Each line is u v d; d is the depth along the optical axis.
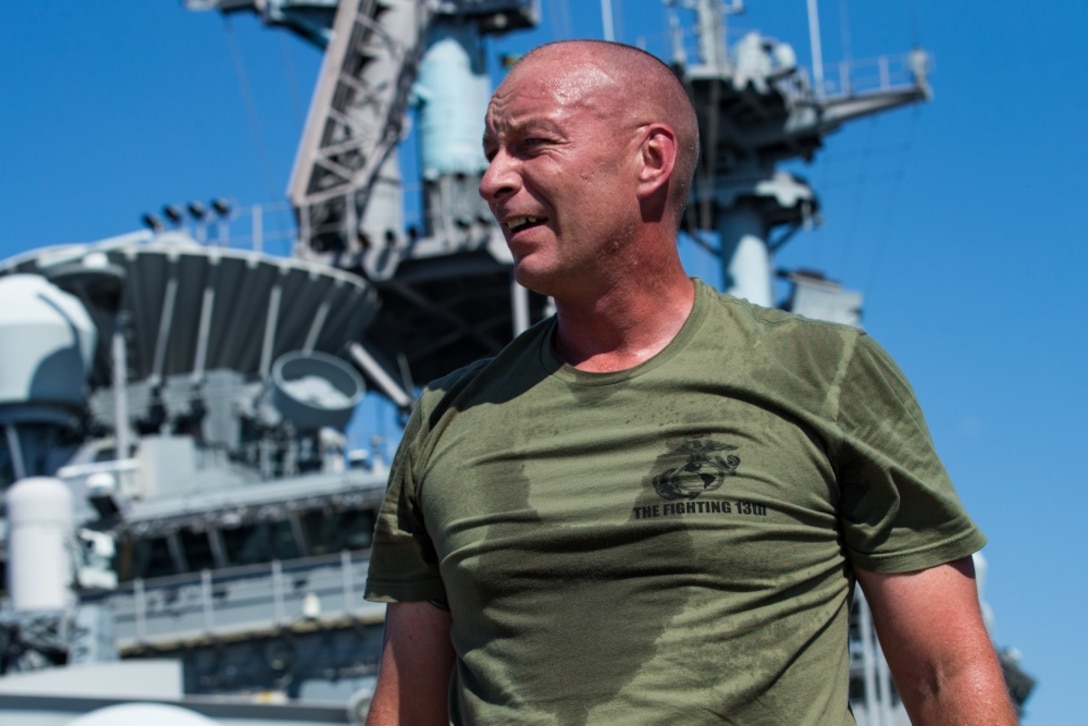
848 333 3.45
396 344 42.12
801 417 3.31
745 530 3.19
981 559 28.20
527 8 40.62
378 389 41.72
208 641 31.86
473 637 3.38
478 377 3.62
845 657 3.34
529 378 3.53
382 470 33.66
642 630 3.18
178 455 35.03
